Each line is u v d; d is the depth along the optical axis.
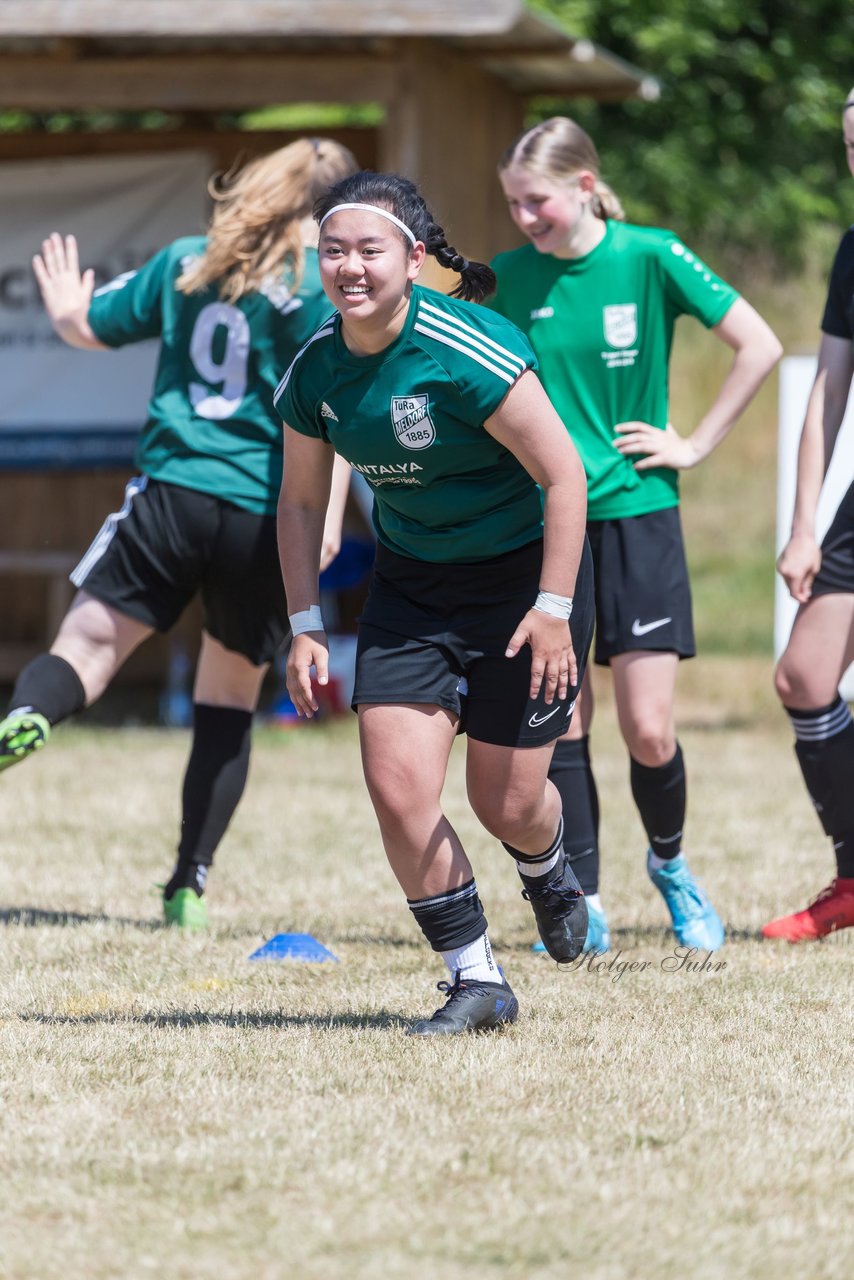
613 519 17.86
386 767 13.40
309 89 39.09
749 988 16.03
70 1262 9.29
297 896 21.34
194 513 18.42
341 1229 9.73
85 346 19.59
